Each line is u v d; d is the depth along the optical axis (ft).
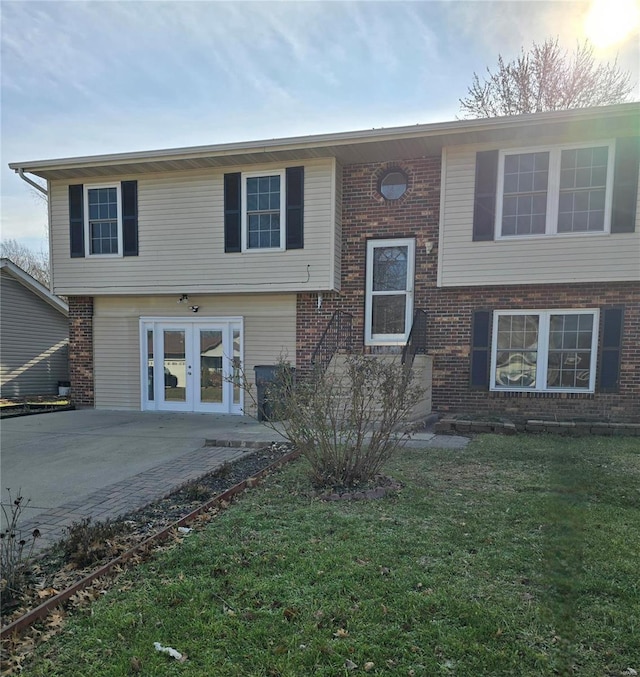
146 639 7.27
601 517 12.05
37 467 18.62
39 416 33.40
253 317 33.86
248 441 22.48
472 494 14.15
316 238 30.68
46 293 46.80
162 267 33.45
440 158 29.55
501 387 29.07
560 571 9.00
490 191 27.96
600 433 23.79
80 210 34.65
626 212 25.99
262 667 6.64
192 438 24.50
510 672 6.47
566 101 54.08
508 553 10.07
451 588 8.63
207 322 34.83
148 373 36.27
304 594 8.50
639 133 25.57
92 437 25.05
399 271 30.73
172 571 9.43
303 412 15.23
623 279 26.22
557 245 27.09
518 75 55.36
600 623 7.60
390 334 30.91
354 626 7.54
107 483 16.20
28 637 7.28
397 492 14.34
